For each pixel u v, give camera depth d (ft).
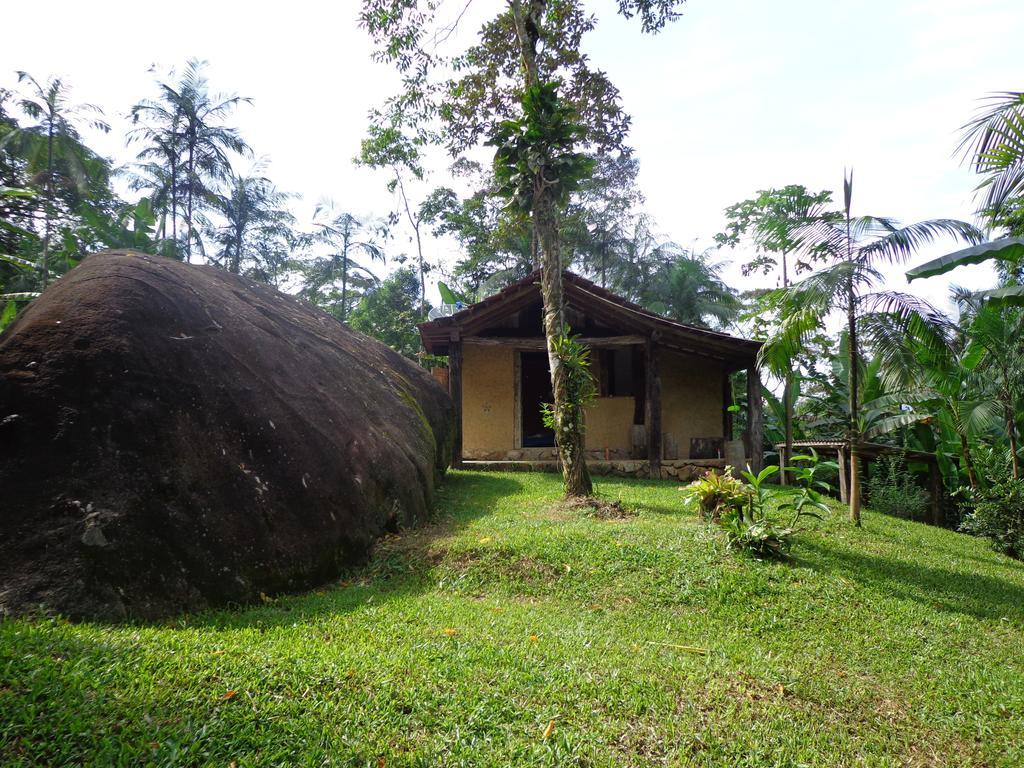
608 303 43.65
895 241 28.35
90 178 69.72
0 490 14.01
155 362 17.92
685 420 49.75
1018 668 16.17
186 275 24.32
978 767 11.41
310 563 18.40
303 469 19.93
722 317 90.48
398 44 43.14
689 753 10.59
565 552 21.81
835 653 16.16
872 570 23.08
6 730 8.05
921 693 14.15
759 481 25.12
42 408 15.43
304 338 28.17
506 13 45.09
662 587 19.79
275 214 89.66
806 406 64.18
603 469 44.52
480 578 20.12
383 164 80.07
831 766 10.79
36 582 12.98
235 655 11.77
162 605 14.44
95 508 14.34
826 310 28.91
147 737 8.57
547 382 54.19
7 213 43.62
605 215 95.40
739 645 16.06
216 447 17.87
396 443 26.84
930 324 29.09
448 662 12.83
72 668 9.98
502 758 9.61
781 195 53.57
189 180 74.74
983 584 23.43
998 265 35.32
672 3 40.75
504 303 44.80
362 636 14.23
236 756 8.64
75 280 19.65
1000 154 24.89
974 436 38.91
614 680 12.82
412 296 99.66
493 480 38.88
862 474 48.01
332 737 9.44
